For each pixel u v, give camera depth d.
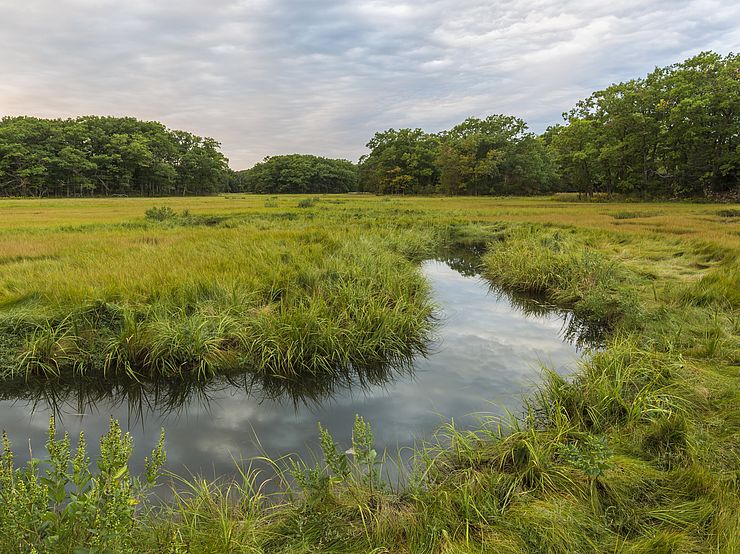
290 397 5.91
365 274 10.05
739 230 17.52
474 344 7.68
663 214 26.08
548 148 65.56
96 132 84.25
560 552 2.65
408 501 3.35
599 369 5.52
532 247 14.50
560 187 72.62
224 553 2.62
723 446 3.67
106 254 11.35
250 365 6.51
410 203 44.81
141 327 6.58
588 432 4.05
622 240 16.47
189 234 16.05
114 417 5.38
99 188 83.38
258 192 116.62
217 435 4.88
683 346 6.07
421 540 2.84
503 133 68.44
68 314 6.79
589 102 46.97
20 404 5.77
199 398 5.93
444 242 20.33
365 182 96.00
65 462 2.47
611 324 8.07
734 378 4.91
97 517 2.20
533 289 11.26
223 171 112.75
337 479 3.31
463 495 3.25
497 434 4.34
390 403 5.60
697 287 8.70
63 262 10.42
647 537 2.73
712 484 3.13
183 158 97.44
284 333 6.69
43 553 2.14
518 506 3.12
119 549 2.21
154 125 100.12
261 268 9.84
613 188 51.62
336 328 6.91
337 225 21.30
